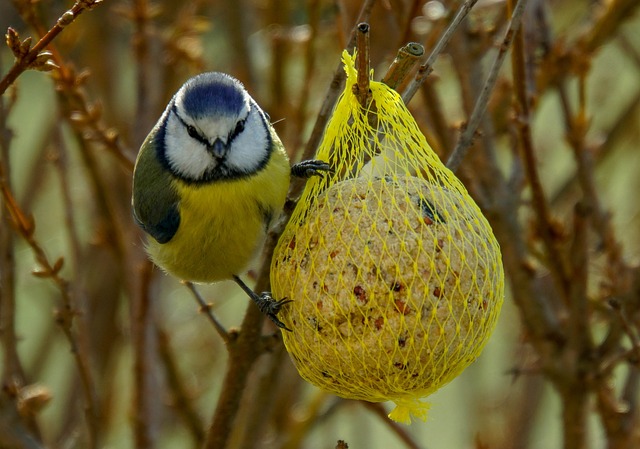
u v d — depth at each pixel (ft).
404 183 22.18
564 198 38.81
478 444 32.01
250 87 38.19
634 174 44.75
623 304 28.37
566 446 29.32
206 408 45.09
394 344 21.03
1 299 27.94
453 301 21.20
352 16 35.27
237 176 25.52
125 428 43.32
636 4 32.09
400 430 31.04
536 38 31.24
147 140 27.71
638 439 30.37
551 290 34.30
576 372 28.71
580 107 30.50
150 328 30.91
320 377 22.25
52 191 44.11
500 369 42.75
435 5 33.58
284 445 35.04
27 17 28.19
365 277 21.17
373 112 23.30
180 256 26.76
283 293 22.39
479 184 29.55
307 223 22.29
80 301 30.22
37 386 35.01
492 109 32.81
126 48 43.98
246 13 39.22
